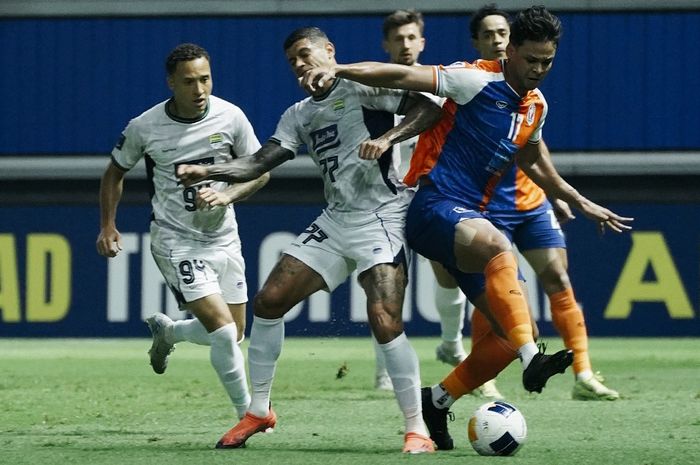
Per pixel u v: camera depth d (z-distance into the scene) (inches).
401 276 662.5
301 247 680.4
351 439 729.0
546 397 1018.1
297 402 988.6
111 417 889.5
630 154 2121.1
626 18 2126.0
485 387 991.6
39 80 2171.5
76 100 2171.5
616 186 2122.3
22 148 2164.1
